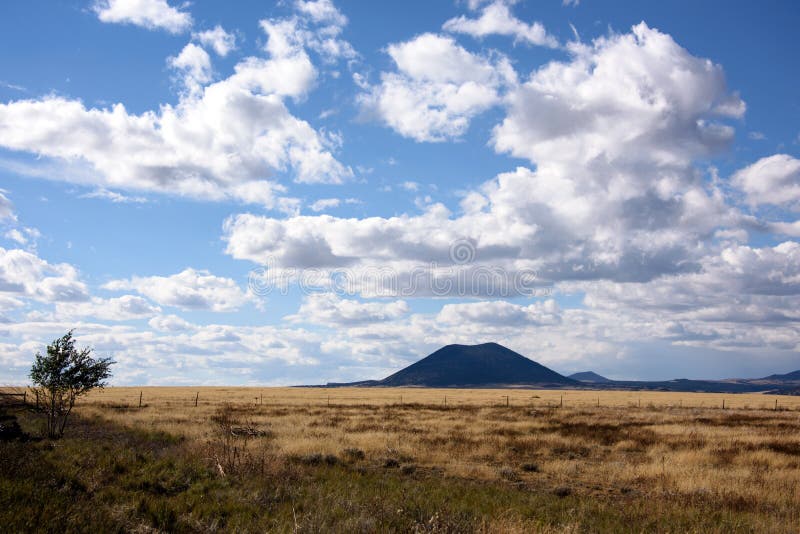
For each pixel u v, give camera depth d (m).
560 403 63.41
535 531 8.88
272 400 62.88
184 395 77.12
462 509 10.43
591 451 21.25
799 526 9.94
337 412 41.47
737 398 92.56
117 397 65.75
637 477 15.55
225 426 23.55
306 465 16.14
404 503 10.66
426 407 50.56
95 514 8.75
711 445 21.75
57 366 23.41
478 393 114.50
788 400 87.81
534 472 16.95
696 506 11.39
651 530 9.57
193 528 8.78
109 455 15.89
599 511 10.98
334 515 9.50
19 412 32.81
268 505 10.45
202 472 13.52
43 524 7.91
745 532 9.52
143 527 8.41
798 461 18.27
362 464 17.34
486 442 22.20
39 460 13.52
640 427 30.02
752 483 13.80
